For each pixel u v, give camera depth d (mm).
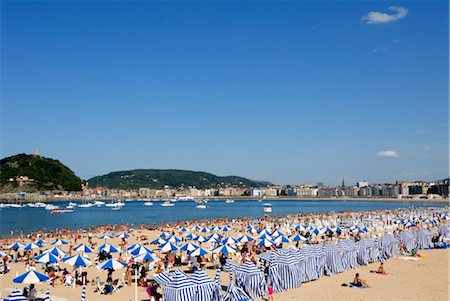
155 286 24203
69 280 28359
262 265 29094
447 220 76938
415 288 27703
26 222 110938
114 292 26500
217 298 21219
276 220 86125
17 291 17453
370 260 36969
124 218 128625
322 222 70812
